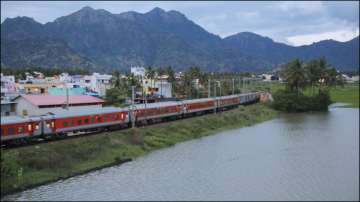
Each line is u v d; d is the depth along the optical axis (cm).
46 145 5509
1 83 14838
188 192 4456
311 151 6475
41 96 10119
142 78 16700
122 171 5341
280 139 7738
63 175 4984
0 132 5219
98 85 16212
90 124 6694
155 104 8706
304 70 15325
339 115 12056
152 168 5506
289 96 13612
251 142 7469
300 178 4925
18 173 4622
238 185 4694
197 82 17375
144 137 7144
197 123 9212
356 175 4975
